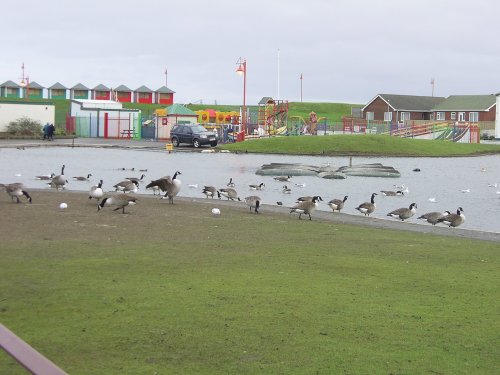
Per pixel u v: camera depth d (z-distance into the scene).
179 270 13.55
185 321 9.99
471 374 8.16
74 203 24.59
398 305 11.28
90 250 15.44
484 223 28.05
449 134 97.38
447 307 11.22
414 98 135.25
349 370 8.20
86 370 7.99
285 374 8.02
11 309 10.35
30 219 20.14
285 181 44.91
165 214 22.59
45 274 12.74
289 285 12.48
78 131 97.06
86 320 9.91
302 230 20.28
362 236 19.47
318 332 9.66
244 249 16.41
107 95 143.88
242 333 9.51
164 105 146.12
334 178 47.88
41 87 143.50
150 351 8.70
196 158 64.88
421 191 41.44
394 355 8.77
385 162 65.88
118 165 54.84
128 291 11.64
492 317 10.64
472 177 51.94
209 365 8.26
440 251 17.09
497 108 115.06
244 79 85.19
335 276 13.43
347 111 179.25
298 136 82.69
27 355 5.41
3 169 48.66
